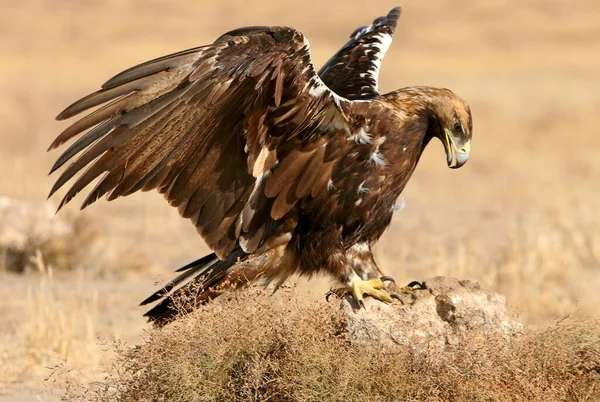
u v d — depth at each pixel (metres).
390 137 12.11
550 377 11.02
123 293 19.47
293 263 12.45
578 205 29.89
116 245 23.98
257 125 11.61
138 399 10.91
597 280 21.12
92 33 80.06
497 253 23.47
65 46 74.38
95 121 10.57
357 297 11.68
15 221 22.36
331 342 10.98
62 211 23.47
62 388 13.36
